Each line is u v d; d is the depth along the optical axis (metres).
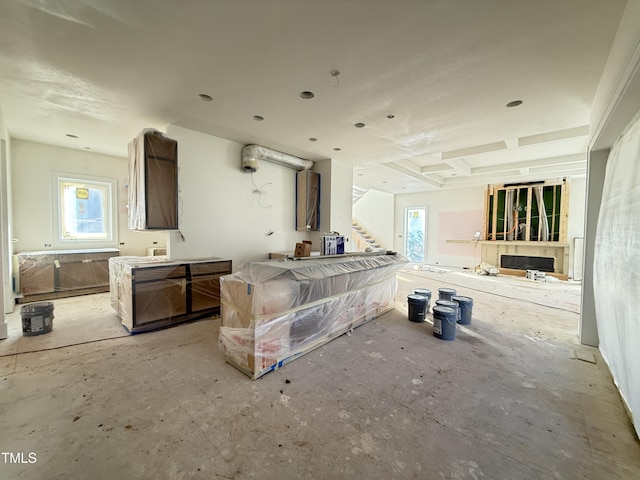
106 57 2.30
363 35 2.04
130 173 3.85
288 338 2.50
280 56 2.30
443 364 2.51
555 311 4.17
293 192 5.57
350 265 3.09
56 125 3.81
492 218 7.95
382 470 1.40
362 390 2.09
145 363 2.45
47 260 4.40
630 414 1.82
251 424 1.70
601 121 2.29
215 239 4.33
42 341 2.87
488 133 4.04
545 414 1.84
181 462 1.42
